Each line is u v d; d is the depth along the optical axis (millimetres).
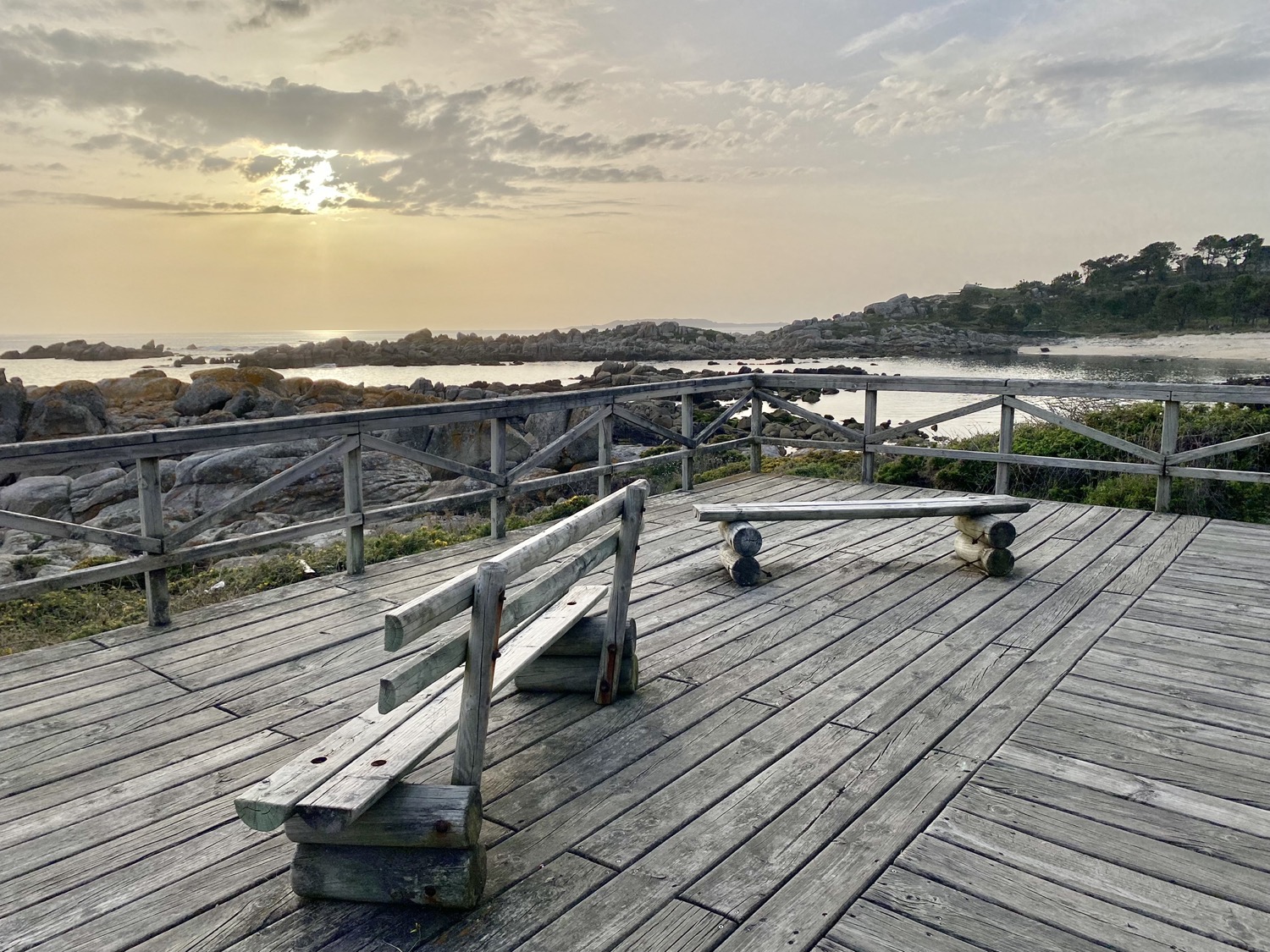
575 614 3152
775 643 3857
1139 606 4312
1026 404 6898
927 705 3186
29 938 1953
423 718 2293
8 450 3484
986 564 4852
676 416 22312
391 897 2021
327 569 6125
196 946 1918
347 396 25672
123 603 6344
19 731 3047
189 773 2748
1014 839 2312
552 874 2164
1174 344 88688
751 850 2262
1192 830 2350
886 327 117812
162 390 25219
